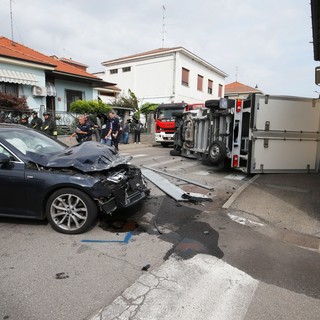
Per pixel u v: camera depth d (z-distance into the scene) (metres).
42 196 4.34
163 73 27.72
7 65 14.61
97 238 4.24
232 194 6.73
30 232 4.41
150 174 8.66
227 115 9.30
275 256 3.86
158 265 3.52
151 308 2.74
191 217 5.21
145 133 23.09
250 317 2.65
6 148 4.55
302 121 8.93
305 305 2.84
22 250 3.84
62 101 18.58
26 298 2.86
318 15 7.03
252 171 8.73
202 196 6.52
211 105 9.04
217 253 3.89
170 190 6.79
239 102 8.84
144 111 25.53
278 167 8.98
